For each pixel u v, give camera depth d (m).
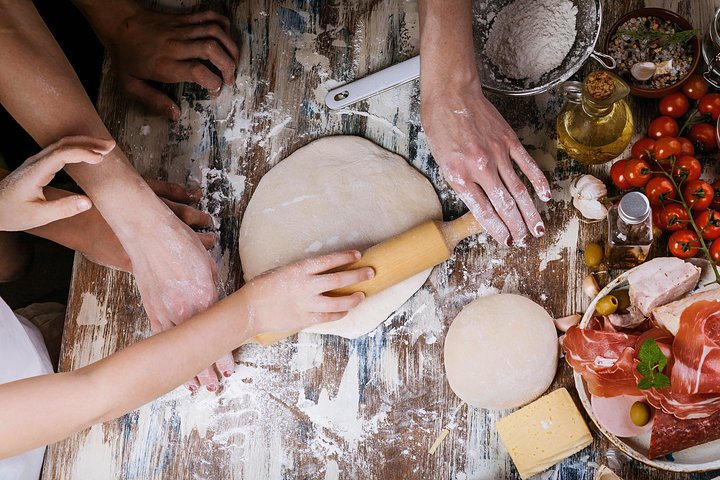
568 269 1.56
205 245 1.63
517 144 1.47
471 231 1.52
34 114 1.41
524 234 1.48
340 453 1.54
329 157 1.67
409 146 1.67
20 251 1.86
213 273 1.53
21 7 1.42
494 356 1.50
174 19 1.73
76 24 2.25
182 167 1.72
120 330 1.64
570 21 1.57
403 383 1.55
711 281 1.49
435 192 1.63
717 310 1.35
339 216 1.61
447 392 1.54
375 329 1.58
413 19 1.73
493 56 1.60
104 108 1.77
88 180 1.43
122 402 1.36
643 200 1.36
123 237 1.49
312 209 1.62
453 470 1.51
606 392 1.42
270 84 1.74
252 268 1.62
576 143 1.53
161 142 1.73
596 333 1.42
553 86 1.60
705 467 1.36
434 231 1.50
